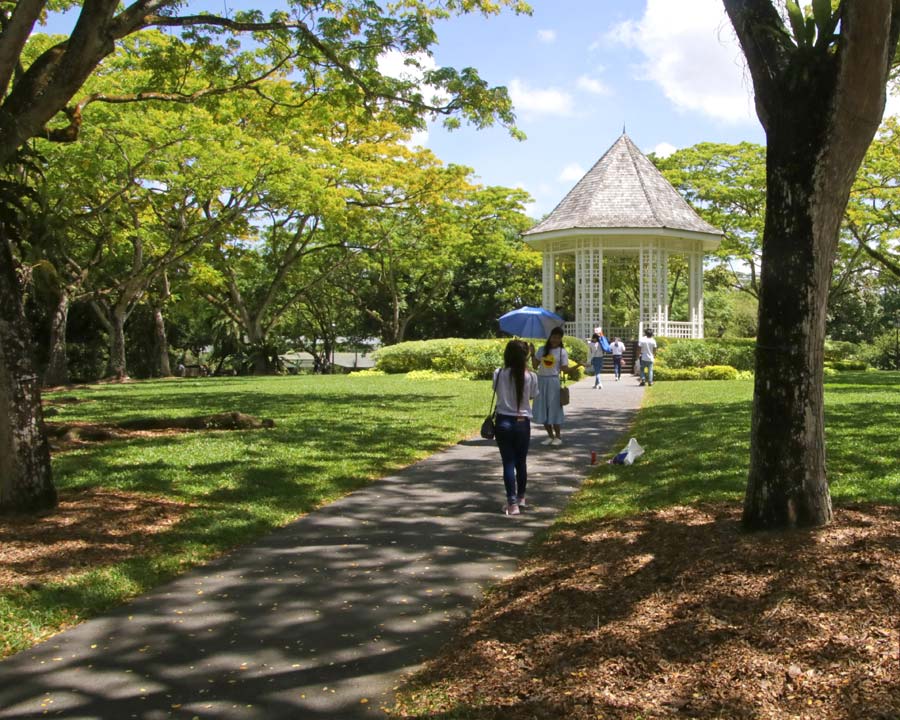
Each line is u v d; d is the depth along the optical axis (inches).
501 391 286.0
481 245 1678.2
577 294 1198.9
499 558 230.1
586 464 382.0
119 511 274.8
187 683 150.1
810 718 121.7
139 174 925.8
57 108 268.4
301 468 359.3
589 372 1139.3
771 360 201.0
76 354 1598.2
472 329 1889.8
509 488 283.0
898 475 282.4
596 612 171.3
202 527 258.1
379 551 237.9
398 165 1266.0
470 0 453.1
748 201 1392.7
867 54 173.6
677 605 167.3
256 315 1507.1
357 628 177.0
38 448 272.5
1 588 195.2
